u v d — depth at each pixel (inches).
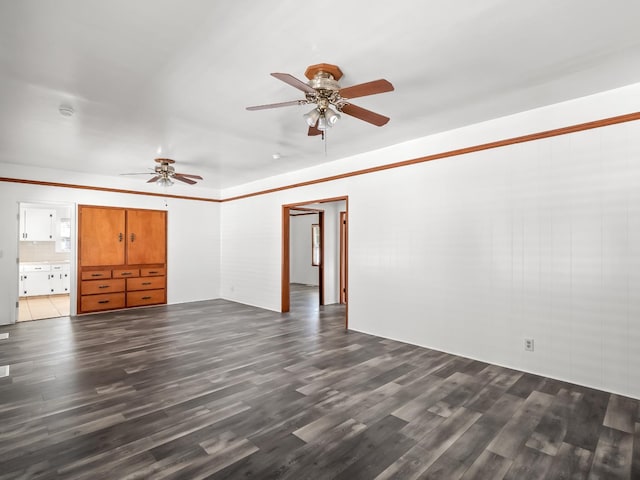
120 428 92.8
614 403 108.4
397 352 158.7
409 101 126.0
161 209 282.5
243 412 102.0
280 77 86.6
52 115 136.3
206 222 308.5
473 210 150.1
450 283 157.5
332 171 213.8
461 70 104.0
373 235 190.2
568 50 93.7
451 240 157.3
